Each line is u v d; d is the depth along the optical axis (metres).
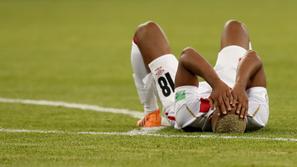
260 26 80.19
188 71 19.88
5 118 25.58
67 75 43.44
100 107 29.05
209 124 20.05
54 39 70.62
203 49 58.03
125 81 40.19
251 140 18.66
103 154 17.25
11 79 41.53
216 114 19.53
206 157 16.66
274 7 109.94
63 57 54.84
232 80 20.30
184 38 68.25
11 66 48.84
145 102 22.53
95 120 24.98
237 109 19.19
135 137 19.69
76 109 28.34
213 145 18.11
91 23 88.44
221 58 20.73
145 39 21.69
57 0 133.12
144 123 22.64
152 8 111.81
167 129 21.38
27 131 21.59
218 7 111.44
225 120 19.38
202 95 20.17
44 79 41.44
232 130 19.55
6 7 117.88
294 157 16.55
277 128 21.48
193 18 92.50
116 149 17.89
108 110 28.03
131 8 112.12
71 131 21.58
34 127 22.97
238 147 17.81
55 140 19.53
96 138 19.69
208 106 19.83
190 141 18.72
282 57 51.12
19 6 119.88
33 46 64.25
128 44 64.56
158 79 21.42
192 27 80.38
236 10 104.50
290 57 51.03
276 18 90.50
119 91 35.59
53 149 18.05
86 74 43.88
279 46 59.28
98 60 52.38
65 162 16.41
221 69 20.55
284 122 23.17
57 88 37.12
